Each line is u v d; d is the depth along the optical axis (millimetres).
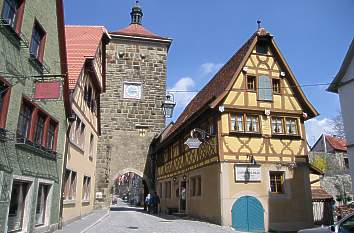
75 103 15922
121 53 35531
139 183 52500
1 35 8430
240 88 18609
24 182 10453
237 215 17047
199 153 20625
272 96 19109
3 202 8758
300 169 18594
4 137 8695
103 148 33125
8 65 8852
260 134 18344
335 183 30734
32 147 10469
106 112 34031
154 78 35750
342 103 13984
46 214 12312
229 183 17297
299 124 19250
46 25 11680
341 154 42188
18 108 9516
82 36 20500
